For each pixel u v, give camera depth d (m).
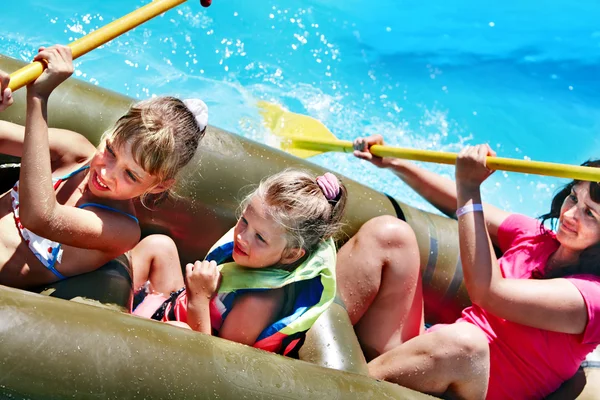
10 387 1.68
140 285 2.51
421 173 3.02
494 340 2.53
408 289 2.59
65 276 2.22
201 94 3.67
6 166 2.44
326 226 2.24
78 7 3.87
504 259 2.71
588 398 2.52
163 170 2.12
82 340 1.77
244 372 1.92
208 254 2.39
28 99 1.99
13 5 3.73
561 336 2.48
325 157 3.72
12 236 2.19
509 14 4.91
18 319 1.74
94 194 2.20
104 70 3.61
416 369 2.41
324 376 2.05
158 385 1.80
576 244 2.49
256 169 2.72
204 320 2.22
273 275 2.22
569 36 4.80
